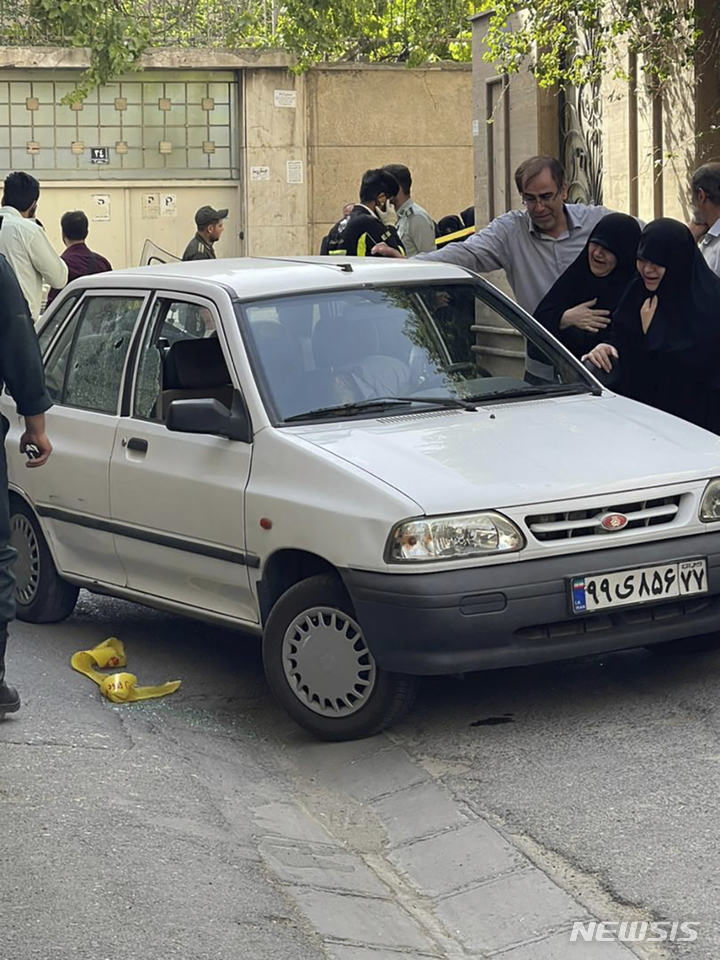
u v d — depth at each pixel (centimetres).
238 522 696
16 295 655
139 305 815
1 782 583
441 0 2330
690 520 659
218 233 1708
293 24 2255
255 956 441
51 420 845
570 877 507
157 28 2367
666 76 1333
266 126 2377
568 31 1376
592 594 634
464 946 475
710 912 470
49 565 866
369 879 529
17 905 473
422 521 620
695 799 559
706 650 747
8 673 762
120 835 530
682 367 816
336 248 1330
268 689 755
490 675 738
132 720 691
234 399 716
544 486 639
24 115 2339
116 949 443
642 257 807
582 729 649
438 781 607
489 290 800
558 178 898
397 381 736
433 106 2403
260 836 554
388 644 628
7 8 2316
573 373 784
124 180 2380
